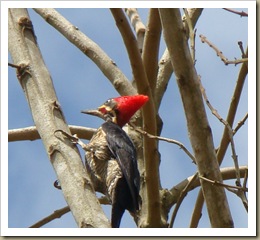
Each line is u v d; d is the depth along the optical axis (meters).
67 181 8.16
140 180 11.47
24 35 9.30
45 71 9.07
